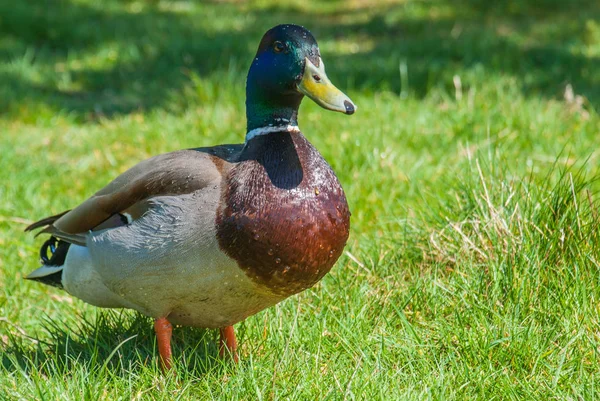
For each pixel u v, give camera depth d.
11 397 5.88
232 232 5.60
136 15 21.83
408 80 14.76
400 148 11.09
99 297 6.41
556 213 7.31
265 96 5.98
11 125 14.02
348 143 10.95
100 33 19.41
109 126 13.48
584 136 11.36
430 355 6.45
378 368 6.08
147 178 5.99
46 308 7.98
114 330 7.05
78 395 5.74
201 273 5.72
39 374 6.03
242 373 6.05
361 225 9.24
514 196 7.73
